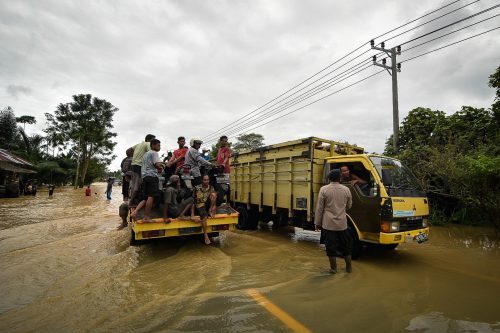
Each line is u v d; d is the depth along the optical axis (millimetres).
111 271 5000
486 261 5926
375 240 5688
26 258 5719
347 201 5102
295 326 3127
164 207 6262
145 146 7121
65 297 3912
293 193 7789
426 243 7539
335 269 5027
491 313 3561
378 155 6586
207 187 6863
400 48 13023
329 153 7633
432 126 12797
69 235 7984
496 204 8055
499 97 11016
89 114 51969
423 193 6461
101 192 35281
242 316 3340
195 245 6969
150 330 3027
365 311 3535
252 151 9547
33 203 18281
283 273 5008
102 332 3000
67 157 53031
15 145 39500
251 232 9391
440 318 3404
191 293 4035
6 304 3762
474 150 10094
